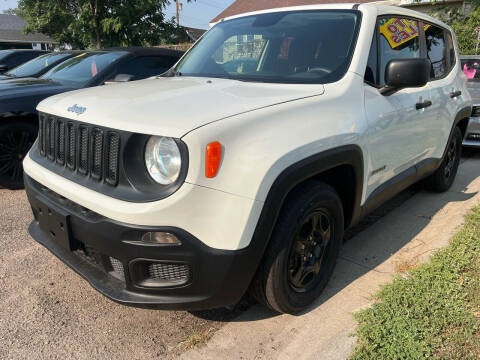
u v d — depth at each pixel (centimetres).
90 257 229
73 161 227
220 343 229
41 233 267
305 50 289
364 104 268
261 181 196
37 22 1925
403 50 337
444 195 464
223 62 318
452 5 1512
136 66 556
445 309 233
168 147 185
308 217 232
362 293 269
